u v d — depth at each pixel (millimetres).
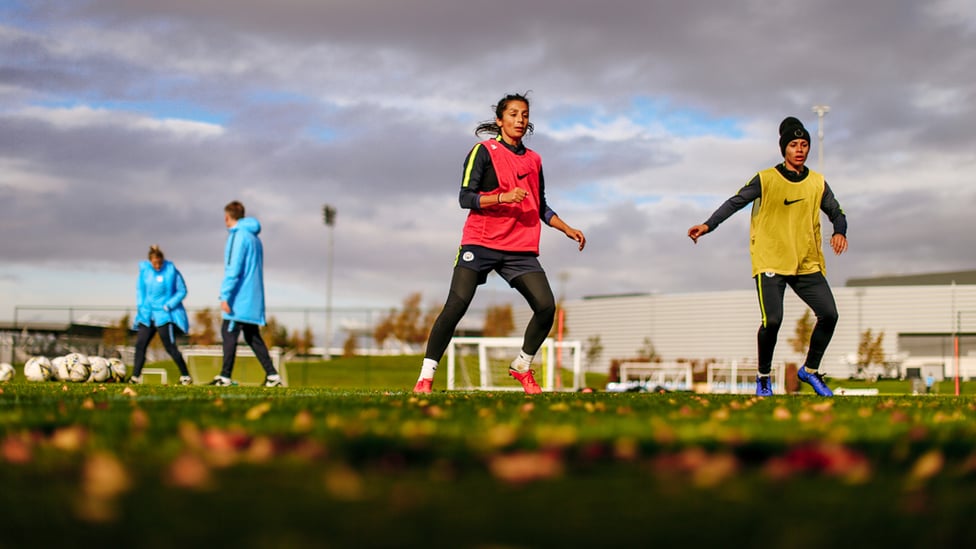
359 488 1719
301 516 1499
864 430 3078
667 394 7406
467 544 1337
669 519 1498
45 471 1970
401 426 3025
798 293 7820
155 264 12117
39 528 1438
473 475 1919
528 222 7012
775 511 1559
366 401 4945
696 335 62375
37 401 4742
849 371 56781
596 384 36344
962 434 2951
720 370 31531
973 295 56156
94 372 13898
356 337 25656
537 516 1514
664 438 2604
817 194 7648
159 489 1718
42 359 13758
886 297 57531
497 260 6996
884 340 57281
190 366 21594
